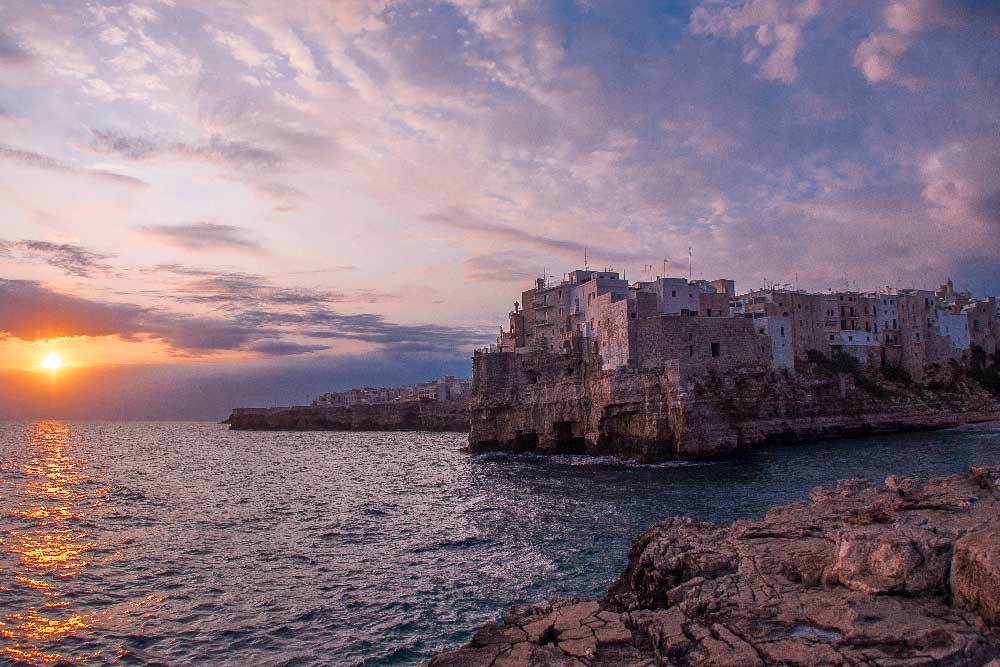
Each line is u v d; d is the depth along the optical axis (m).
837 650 13.48
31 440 168.50
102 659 21.33
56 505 51.03
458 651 15.77
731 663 13.47
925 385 117.25
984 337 131.88
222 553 34.91
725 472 65.62
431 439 158.00
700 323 87.12
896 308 124.56
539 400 99.44
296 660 21.31
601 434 88.19
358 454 111.25
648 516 43.16
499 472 75.69
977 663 12.54
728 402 86.12
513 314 123.38
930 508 22.95
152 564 32.44
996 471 26.81
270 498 56.12
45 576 29.97
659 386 81.06
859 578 16.48
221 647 22.33
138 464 92.06
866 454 77.06
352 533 40.34
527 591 27.92
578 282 113.81
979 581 14.23
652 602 20.36
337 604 26.56
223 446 139.62
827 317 119.62
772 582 17.92
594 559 32.50
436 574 30.69
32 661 21.08
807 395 96.88
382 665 20.97
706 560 20.03
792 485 55.47
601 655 15.17
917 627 13.97
